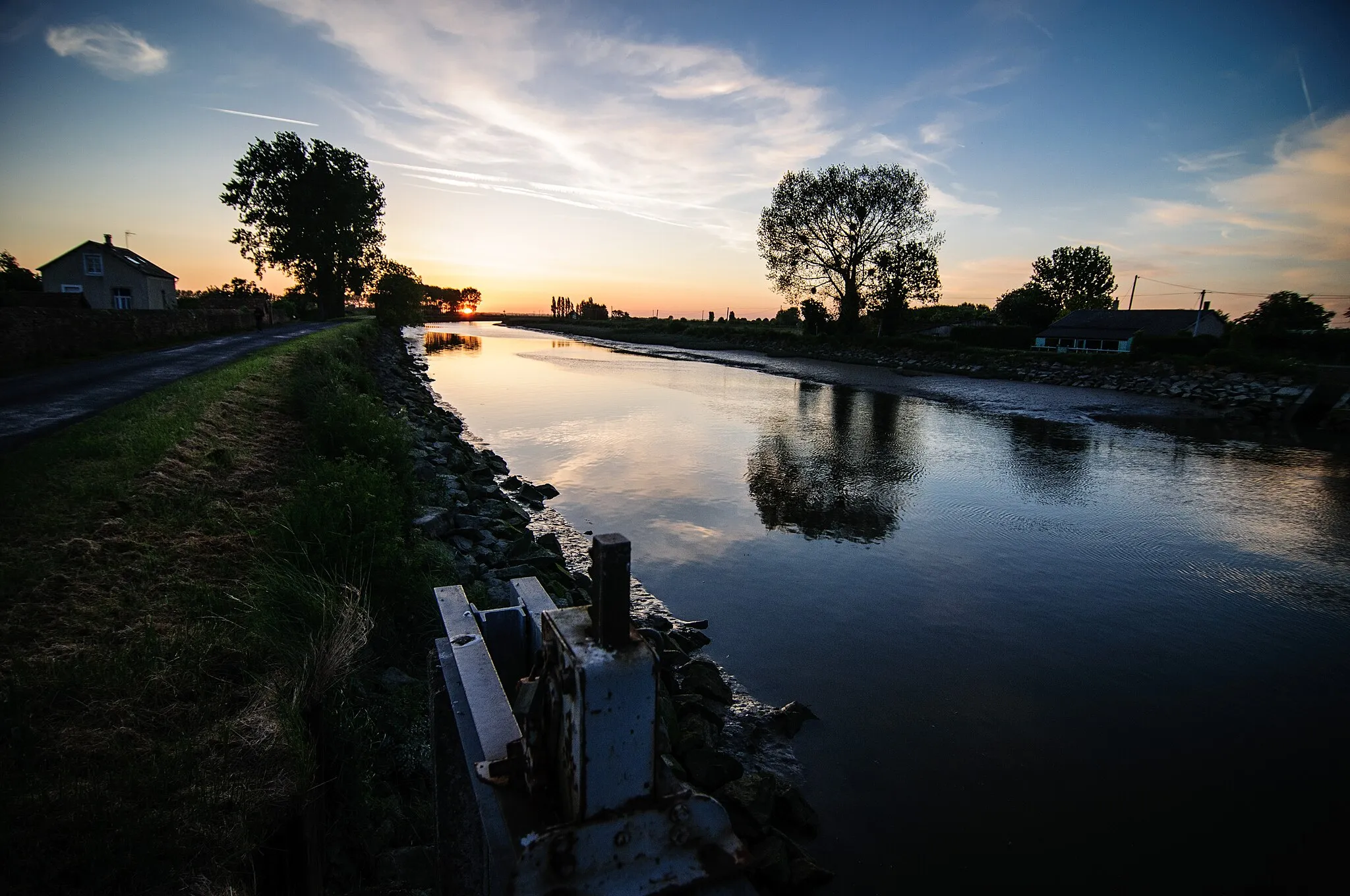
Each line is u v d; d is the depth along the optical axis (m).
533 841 1.32
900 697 6.00
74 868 2.41
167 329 22.67
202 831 2.66
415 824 3.53
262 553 5.38
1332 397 24.47
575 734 1.37
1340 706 6.09
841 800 4.69
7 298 34.69
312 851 3.01
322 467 7.22
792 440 18.06
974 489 13.47
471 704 1.97
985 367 39.31
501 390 27.86
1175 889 4.04
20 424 8.27
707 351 55.44
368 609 4.78
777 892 3.86
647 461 15.09
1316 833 4.54
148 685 3.45
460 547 7.98
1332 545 10.56
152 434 7.44
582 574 8.11
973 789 4.85
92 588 4.28
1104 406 26.67
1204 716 5.89
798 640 6.97
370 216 51.66
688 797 1.48
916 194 47.91
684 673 6.00
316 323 44.50
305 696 3.56
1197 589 8.73
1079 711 5.91
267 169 47.41
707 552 9.40
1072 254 79.19
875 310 52.75
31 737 2.85
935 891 3.95
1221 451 18.50
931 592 8.34
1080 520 11.58
